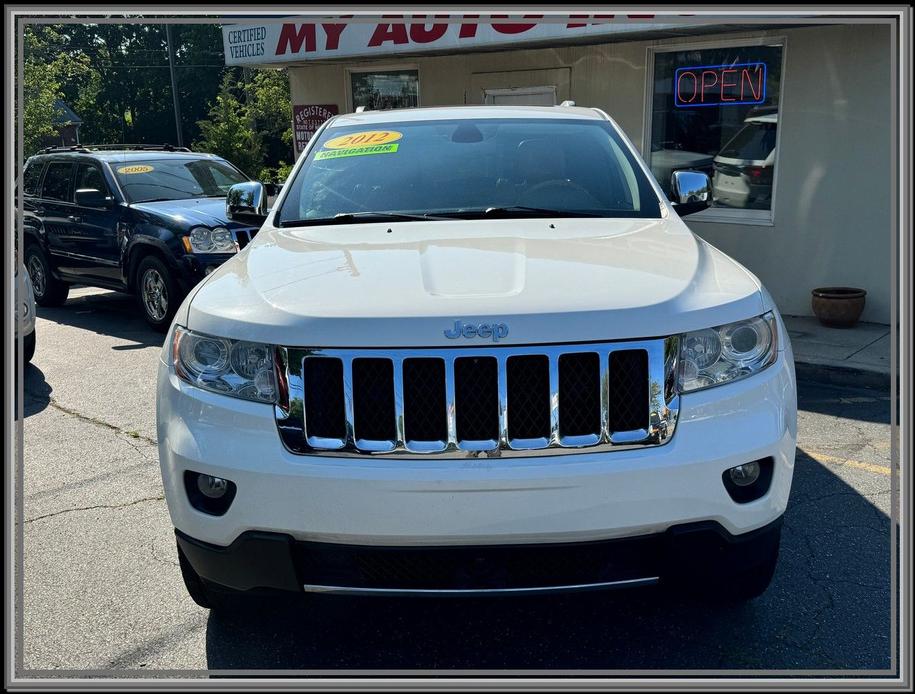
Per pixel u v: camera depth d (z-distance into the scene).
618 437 2.29
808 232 7.58
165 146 9.90
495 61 9.80
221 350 2.44
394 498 2.23
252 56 11.20
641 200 3.46
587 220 3.24
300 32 10.55
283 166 38.41
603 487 2.23
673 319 2.34
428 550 2.28
